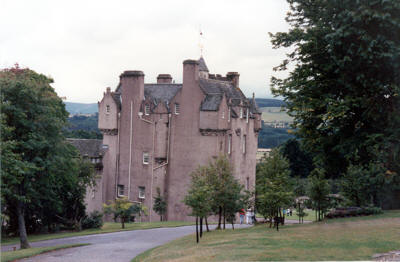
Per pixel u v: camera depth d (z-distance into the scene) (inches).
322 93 1250.6
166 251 1138.0
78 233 1955.0
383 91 1145.4
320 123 1280.8
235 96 3208.7
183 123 2822.3
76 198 2212.1
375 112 1143.6
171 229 2043.6
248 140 3228.3
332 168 1337.4
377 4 1064.8
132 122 2989.7
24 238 1528.1
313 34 1230.3
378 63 1107.3
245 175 3196.4
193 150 2780.5
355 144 1176.2
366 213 1558.8
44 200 2025.1
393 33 1069.1
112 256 1209.4
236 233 1349.7
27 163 1428.4
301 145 1334.9
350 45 1096.8
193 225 2251.5
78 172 2140.7
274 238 1095.0
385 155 1198.9
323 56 1245.7
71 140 3048.7
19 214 1541.6
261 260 800.3
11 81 1530.5
